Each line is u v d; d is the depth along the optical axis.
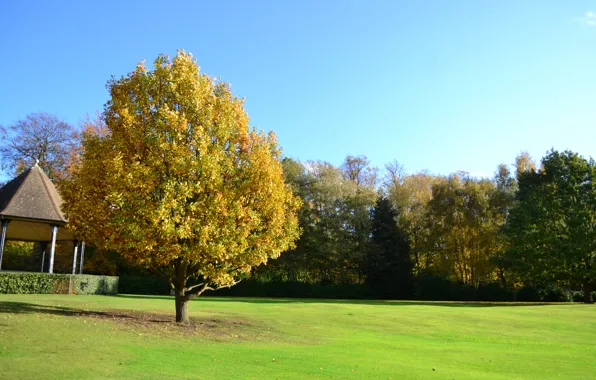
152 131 17.31
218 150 17.88
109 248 18.23
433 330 22.94
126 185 16.48
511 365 14.27
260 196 18.98
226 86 19.86
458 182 58.31
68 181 19.03
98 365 10.39
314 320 24.23
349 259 57.41
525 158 60.66
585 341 20.69
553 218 48.28
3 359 10.21
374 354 15.30
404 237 58.00
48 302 23.27
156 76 18.39
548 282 47.78
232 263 18.62
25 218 29.75
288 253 55.66
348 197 57.94
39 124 48.81
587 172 48.28
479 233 55.97
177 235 16.58
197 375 10.25
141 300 31.23
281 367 11.91
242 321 22.06
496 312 30.45
